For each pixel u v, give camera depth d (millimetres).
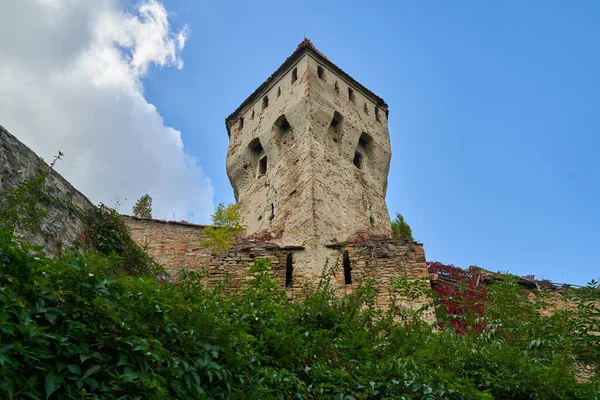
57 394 3744
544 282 15758
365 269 13797
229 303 7035
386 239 14633
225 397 4887
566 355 7344
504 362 7188
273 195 18344
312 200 15992
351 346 7070
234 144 22547
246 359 5527
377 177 20453
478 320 9422
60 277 4469
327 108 19812
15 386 3533
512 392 6719
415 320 8766
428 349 7191
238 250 14484
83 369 4008
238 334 5758
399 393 6223
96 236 10234
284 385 5789
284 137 19984
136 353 4340
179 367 4609
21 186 7578
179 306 5305
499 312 9336
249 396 5031
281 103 20844
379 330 8250
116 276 5219
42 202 8766
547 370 6754
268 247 14594
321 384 5922
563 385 6684
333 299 9031
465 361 7152
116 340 4266
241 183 21219
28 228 7508
